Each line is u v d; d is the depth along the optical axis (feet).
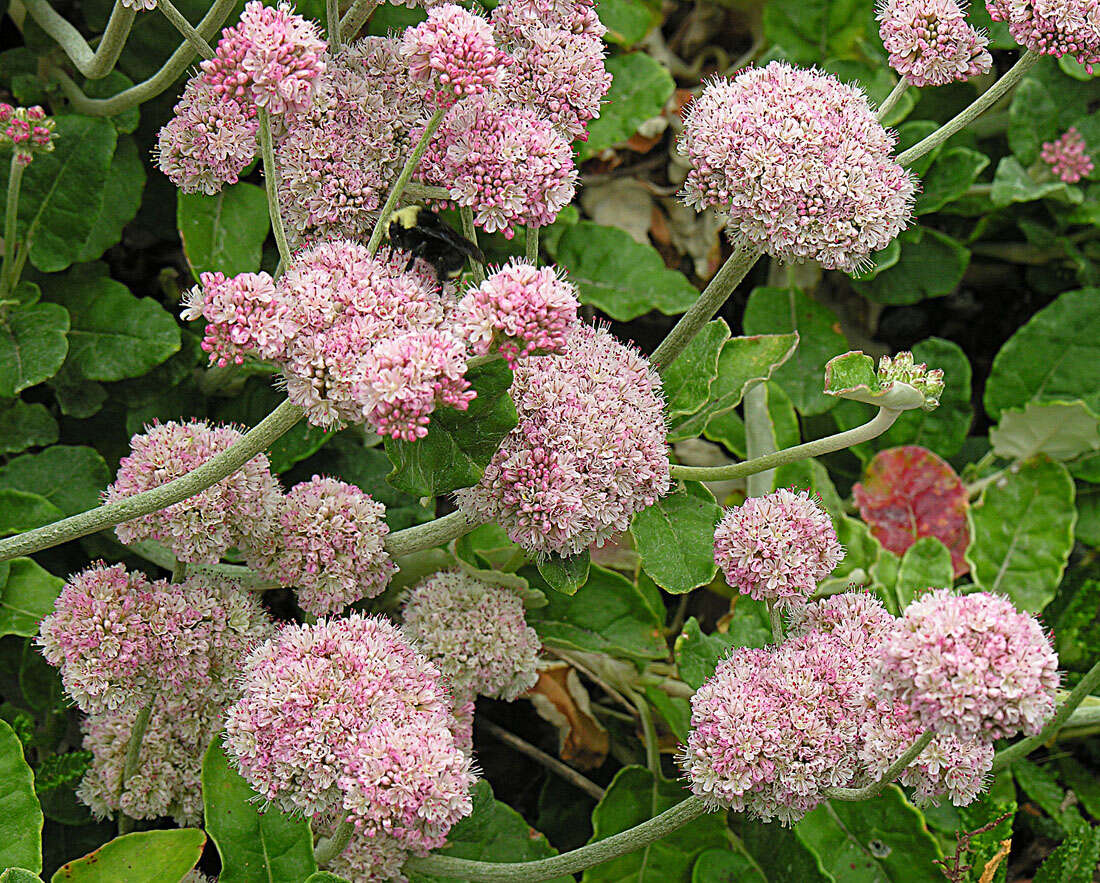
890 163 1.03
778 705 1.00
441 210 1.05
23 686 1.18
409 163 0.99
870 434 1.05
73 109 1.23
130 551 1.21
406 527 1.22
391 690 0.99
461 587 1.13
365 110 1.04
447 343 0.95
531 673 1.13
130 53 1.25
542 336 0.95
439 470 0.99
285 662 0.99
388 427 0.94
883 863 1.20
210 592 1.06
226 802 1.06
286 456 1.21
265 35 0.96
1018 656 0.92
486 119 1.01
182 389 1.24
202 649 1.05
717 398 1.18
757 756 0.99
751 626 1.21
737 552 1.04
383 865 1.06
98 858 1.05
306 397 0.96
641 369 1.07
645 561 1.08
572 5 1.05
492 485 1.02
